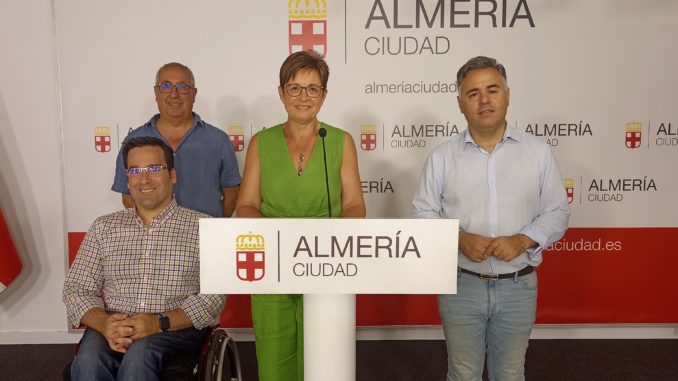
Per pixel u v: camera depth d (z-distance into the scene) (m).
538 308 3.50
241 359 3.24
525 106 3.34
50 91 3.31
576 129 3.35
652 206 3.40
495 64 1.90
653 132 3.34
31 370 3.13
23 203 3.39
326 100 3.32
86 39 3.24
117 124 3.31
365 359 3.26
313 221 1.39
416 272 1.41
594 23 3.27
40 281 3.46
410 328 3.53
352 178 2.10
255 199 2.11
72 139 3.31
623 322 3.50
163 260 2.15
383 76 3.31
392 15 3.27
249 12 3.26
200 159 2.84
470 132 1.98
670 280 3.46
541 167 1.94
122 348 2.01
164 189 2.16
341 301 1.49
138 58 3.27
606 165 3.37
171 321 2.08
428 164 2.04
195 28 3.26
